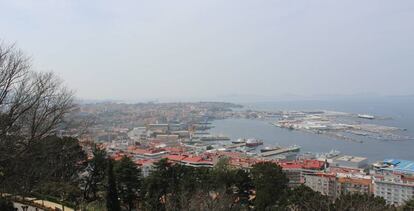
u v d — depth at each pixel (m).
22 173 32.12
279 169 48.50
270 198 46.00
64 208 45.22
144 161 102.06
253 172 48.47
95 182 53.44
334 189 89.06
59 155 46.78
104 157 54.34
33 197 49.12
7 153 28.58
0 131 27.61
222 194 41.62
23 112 28.30
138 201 49.31
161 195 47.06
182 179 47.69
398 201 82.00
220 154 135.62
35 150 31.67
